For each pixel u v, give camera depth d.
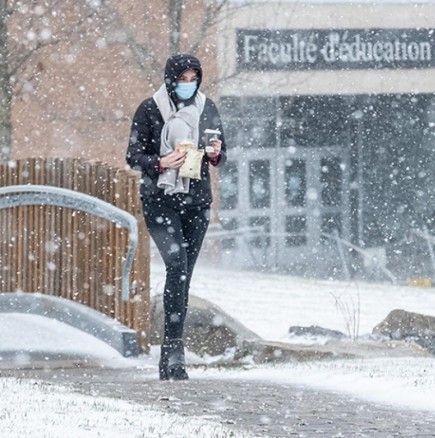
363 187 82.81
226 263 78.06
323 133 81.94
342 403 16.08
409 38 79.62
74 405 14.08
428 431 13.44
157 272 58.94
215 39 73.00
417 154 82.81
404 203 83.00
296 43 76.69
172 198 20.11
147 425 12.43
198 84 20.38
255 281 61.94
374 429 13.55
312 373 20.55
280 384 18.69
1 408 13.48
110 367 24.47
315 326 34.72
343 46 78.19
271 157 80.75
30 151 69.38
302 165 81.81
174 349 19.95
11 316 27.97
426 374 19.62
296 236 81.12
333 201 82.38
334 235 82.12
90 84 69.31
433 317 34.34
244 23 74.44
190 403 15.59
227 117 76.31
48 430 11.53
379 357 28.02
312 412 15.03
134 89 70.00
